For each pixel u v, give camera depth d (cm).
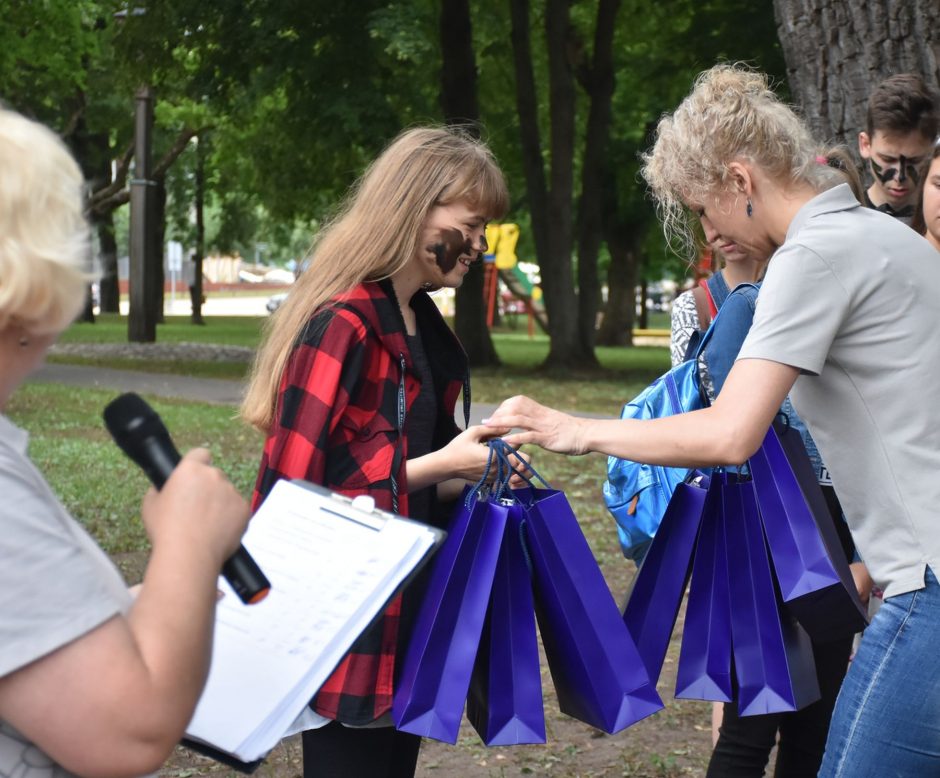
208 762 407
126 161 2830
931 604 212
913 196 370
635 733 443
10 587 121
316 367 236
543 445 238
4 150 127
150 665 126
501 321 4984
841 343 220
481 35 2192
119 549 673
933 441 216
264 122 2219
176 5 1783
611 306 3350
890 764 218
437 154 252
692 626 265
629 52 2364
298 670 172
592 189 2125
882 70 577
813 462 308
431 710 230
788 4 603
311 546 183
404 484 240
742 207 239
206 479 137
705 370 284
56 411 1262
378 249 246
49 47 1961
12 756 130
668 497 288
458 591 234
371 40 1742
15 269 124
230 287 10050
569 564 241
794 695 260
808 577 251
